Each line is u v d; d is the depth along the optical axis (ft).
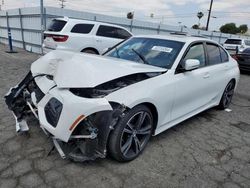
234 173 9.75
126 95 8.94
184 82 11.65
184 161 10.23
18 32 53.72
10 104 11.27
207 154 11.01
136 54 12.75
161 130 11.20
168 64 11.54
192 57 12.74
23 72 25.23
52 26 29.12
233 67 17.26
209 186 8.82
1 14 62.80
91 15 47.14
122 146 9.36
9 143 10.30
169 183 8.75
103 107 8.21
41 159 9.37
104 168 9.18
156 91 9.98
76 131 8.49
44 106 9.12
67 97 8.30
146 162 9.85
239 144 12.36
